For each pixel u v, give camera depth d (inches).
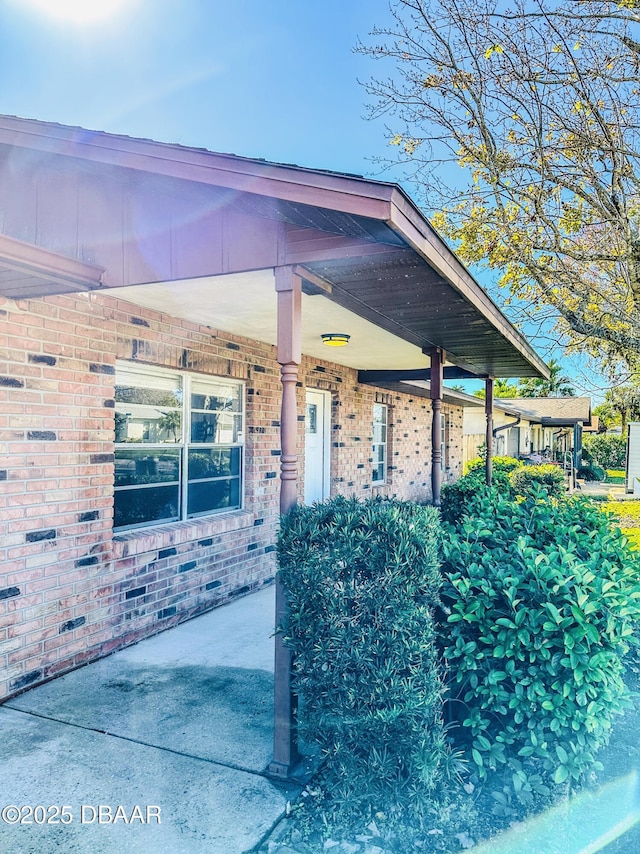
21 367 150.7
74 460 165.5
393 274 128.0
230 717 138.9
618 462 1168.8
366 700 103.7
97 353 171.6
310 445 318.3
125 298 171.3
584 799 110.7
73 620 165.3
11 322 148.3
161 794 109.7
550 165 319.6
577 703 106.7
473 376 321.4
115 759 121.0
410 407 474.0
